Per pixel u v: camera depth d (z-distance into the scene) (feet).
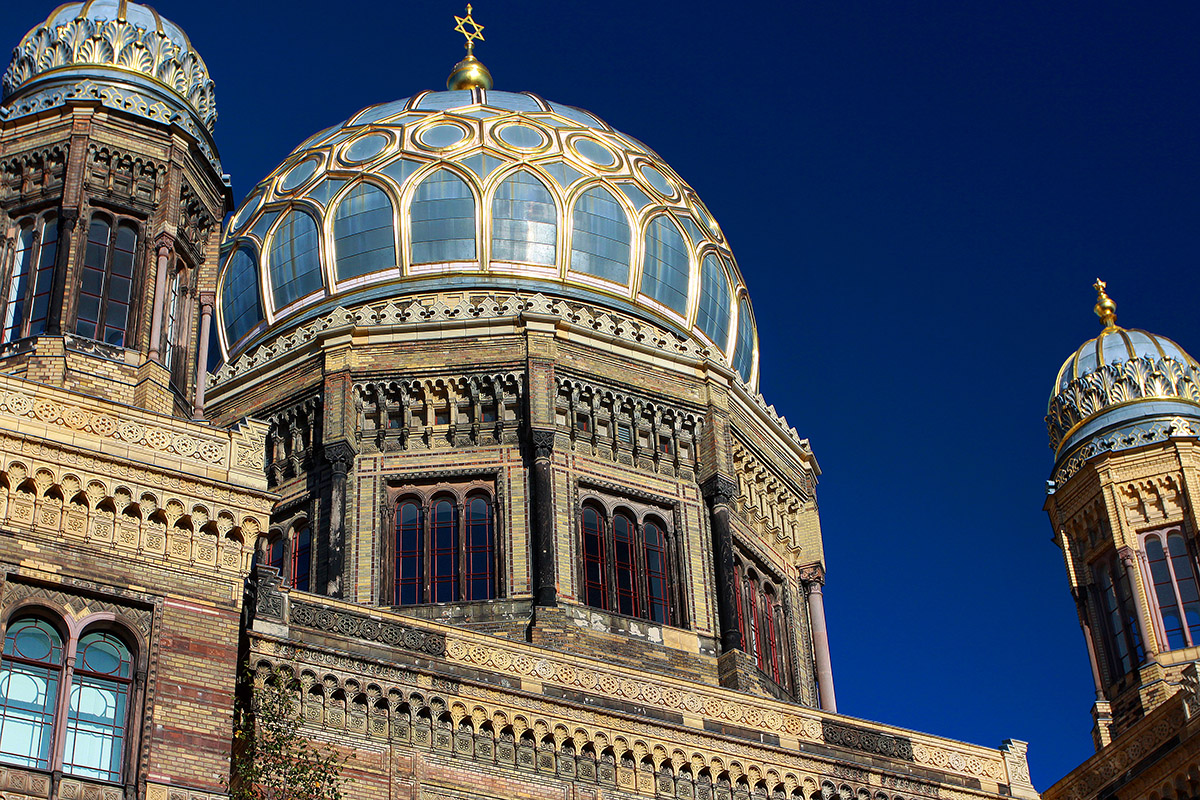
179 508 119.65
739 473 192.34
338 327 184.14
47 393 118.62
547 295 190.80
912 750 159.22
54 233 137.18
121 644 114.32
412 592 172.86
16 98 142.10
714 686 152.66
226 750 113.29
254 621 131.54
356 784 131.13
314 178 200.64
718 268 205.46
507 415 180.96
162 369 131.95
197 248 142.41
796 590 196.24
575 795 140.77
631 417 185.47
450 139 200.34
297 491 179.32
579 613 170.30
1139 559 177.78
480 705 139.44
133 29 145.59
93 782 108.78
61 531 115.03
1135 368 186.60
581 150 202.49
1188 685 151.64
